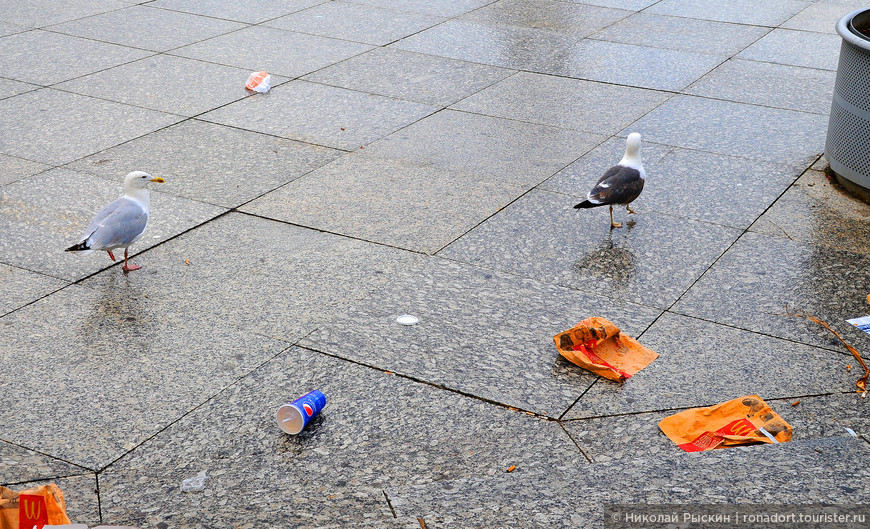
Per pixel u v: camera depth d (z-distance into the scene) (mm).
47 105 9383
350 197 7367
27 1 13523
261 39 11758
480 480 4086
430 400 4812
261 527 3814
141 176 6043
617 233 6758
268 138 8625
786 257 6371
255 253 6453
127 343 5324
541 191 7480
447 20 12711
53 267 6234
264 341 5359
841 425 4559
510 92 9867
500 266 6273
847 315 5625
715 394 4844
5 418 4621
